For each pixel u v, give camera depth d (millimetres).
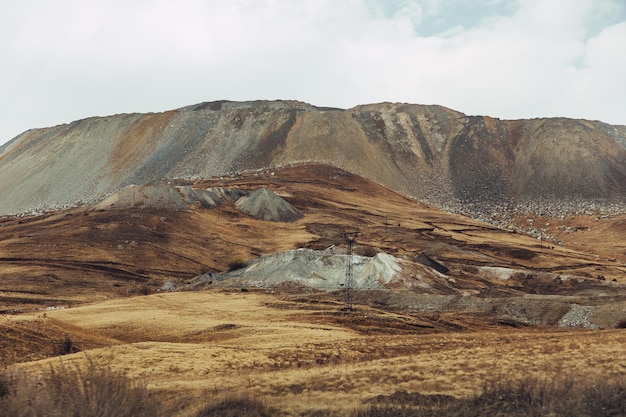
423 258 128250
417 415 28953
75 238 139875
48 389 27891
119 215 159250
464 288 113688
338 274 115750
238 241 157750
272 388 35250
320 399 32625
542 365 36719
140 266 129750
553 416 27484
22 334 50406
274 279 115750
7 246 133000
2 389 28328
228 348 52312
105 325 71438
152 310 83562
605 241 192875
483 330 78750
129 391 28078
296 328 69000
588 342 44188
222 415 29656
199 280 120438
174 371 42781
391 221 191500
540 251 166500
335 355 48969
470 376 35562
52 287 110375
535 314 87938
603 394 29031
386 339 57156
